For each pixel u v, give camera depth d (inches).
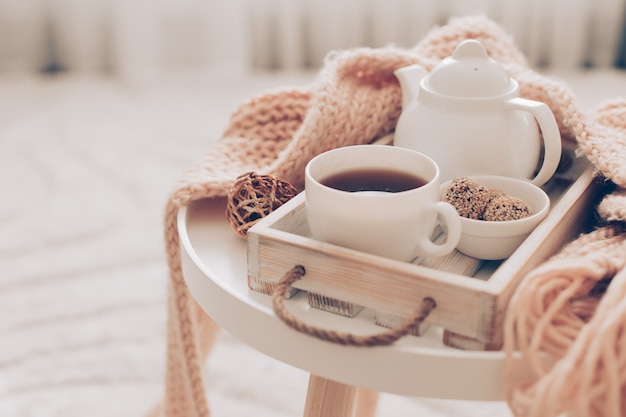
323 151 45.9
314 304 39.3
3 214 88.5
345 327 38.5
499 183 42.8
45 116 114.4
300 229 41.3
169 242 46.0
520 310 36.0
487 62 43.6
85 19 126.1
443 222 40.7
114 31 126.6
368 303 38.1
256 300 39.6
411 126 44.2
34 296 75.1
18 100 119.9
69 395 63.9
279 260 39.1
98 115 115.1
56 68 130.6
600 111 48.6
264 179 42.8
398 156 41.0
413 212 38.4
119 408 62.8
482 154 43.1
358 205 38.1
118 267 79.5
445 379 36.9
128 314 72.6
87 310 73.2
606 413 35.4
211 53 127.3
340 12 124.6
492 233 40.0
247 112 48.6
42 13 126.0
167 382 52.5
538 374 35.9
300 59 129.4
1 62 128.5
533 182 43.9
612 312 35.4
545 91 46.1
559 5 122.0
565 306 36.8
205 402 50.2
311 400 42.1
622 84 119.0
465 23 52.7
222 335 70.6
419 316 36.6
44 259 80.6
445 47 52.2
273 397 63.6
